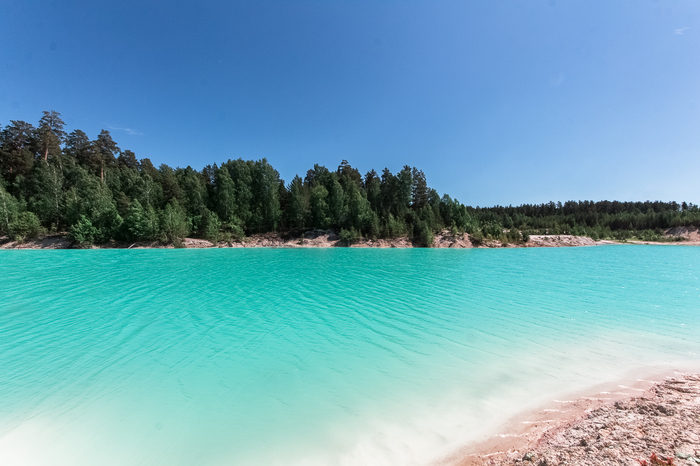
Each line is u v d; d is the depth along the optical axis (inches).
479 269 1040.8
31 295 597.0
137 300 561.0
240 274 884.6
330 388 256.5
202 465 170.7
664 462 148.4
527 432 196.1
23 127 2532.0
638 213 4323.3
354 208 2439.7
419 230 2417.6
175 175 2687.0
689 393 233.1
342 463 172.4
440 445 186.5
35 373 279.7
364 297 596.1
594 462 156.4
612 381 265.6
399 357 319.0
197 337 375.2
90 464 171.3
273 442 190.4
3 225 1847.9
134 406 228.7
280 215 2539.4
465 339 371.6
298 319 451.5
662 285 745.6
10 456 175.8
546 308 516.7
